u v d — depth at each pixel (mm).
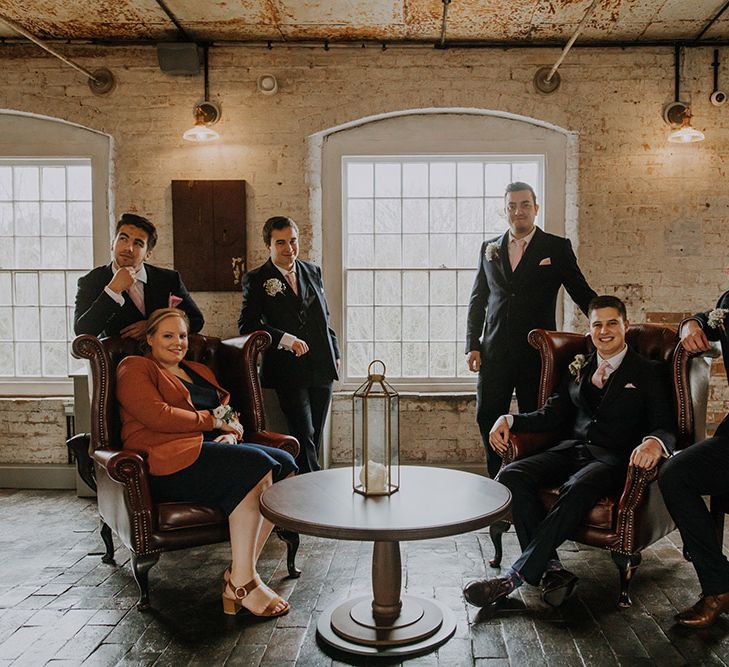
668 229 5203
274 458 3357
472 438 5285
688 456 3014
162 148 5289
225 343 3979
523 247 4285
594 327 3383
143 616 3031
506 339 4227
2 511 4691
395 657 2635
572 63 5172
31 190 5605
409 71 5215
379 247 5590
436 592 3258
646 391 3281
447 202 5566
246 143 5270
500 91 5203
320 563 3654
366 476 2762
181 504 3074
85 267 5605
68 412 5270
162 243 5328
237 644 2766
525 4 4570
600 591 3254
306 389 4441
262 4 4605
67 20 4883
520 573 3010
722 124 5160
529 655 2652
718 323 3242
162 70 5129
